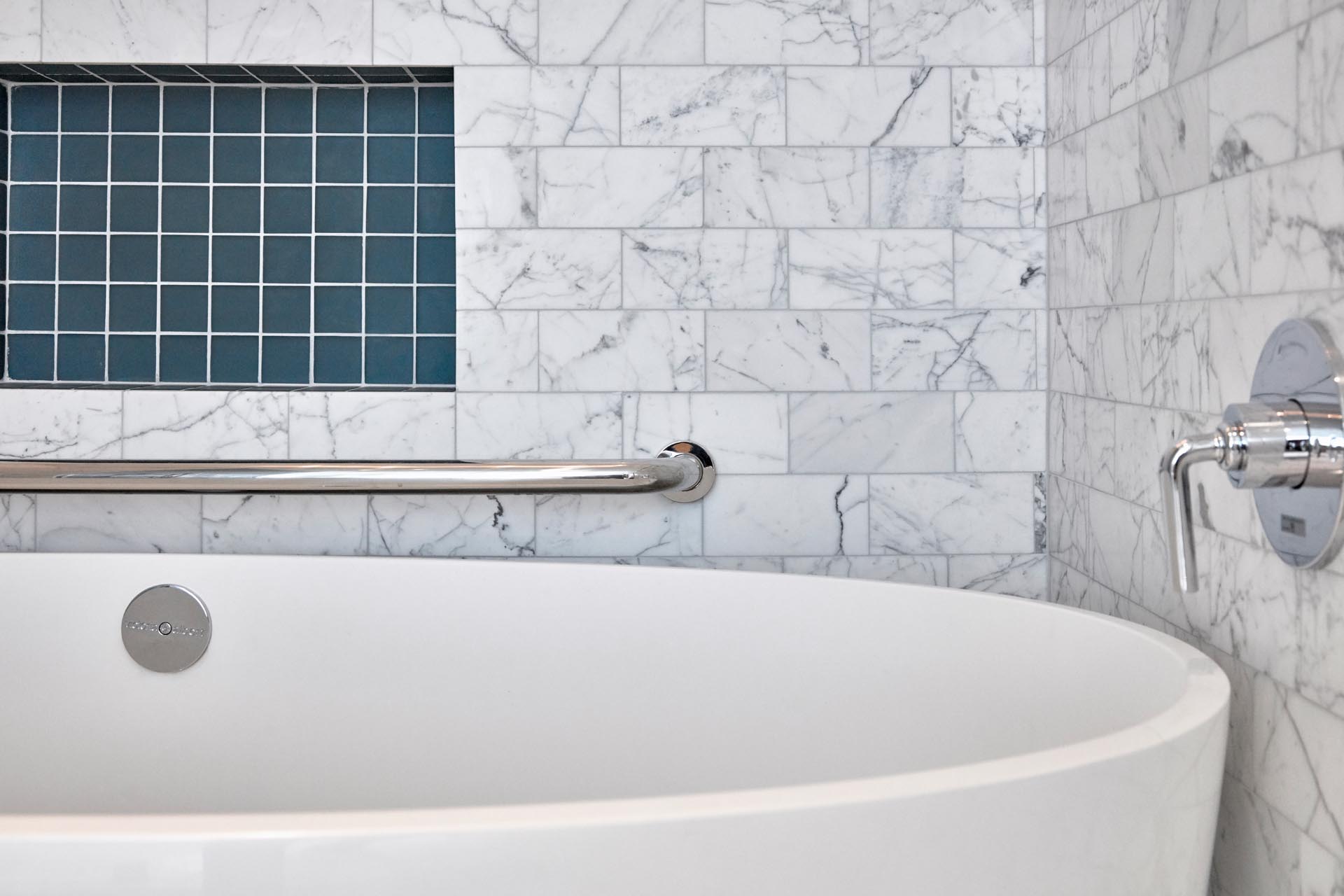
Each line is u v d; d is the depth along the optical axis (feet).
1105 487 5.44
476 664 5.83
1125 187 5.12
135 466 5.95
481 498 6.47
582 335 6.40
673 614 5.64
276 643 5.95
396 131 6.93
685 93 6.35
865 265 6.38
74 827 2.51
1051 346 6.29
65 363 7.00
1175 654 3.88
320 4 6.39
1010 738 4.78
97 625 6.02
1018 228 6.36
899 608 5.22
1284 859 3.66
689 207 6.37
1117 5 5.19
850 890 2.67
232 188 6.95
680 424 6.41
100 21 6.40
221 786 5.93
